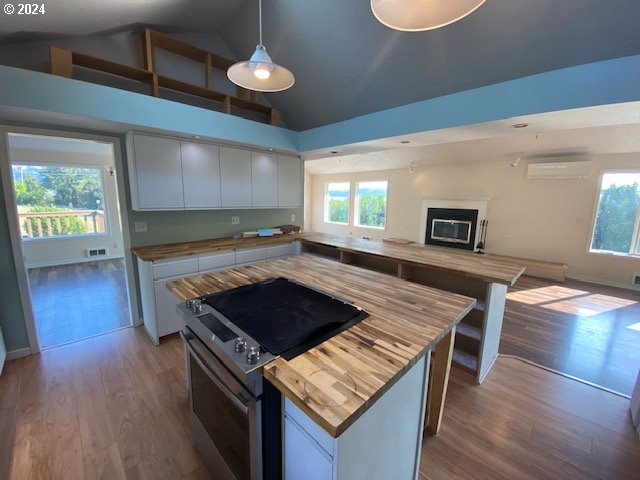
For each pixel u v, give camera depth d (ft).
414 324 3.98
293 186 13.56
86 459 5.00
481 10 6.21
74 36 7.61
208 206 10.46
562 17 5.66
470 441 5.50
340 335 3.63
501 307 7.86
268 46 9.78
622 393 6.88
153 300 8.56
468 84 7.72
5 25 6.14
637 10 5.07
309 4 7.75
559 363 8.09
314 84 10.30
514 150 16.37
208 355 3.76
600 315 11.33
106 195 18.69
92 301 11.91
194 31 9.95
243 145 11.11
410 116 8.87
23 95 6.32
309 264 7.25
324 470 2.74
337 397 2.50
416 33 7.20
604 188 15.38
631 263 14.73
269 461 3.38
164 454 5.13
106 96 7.39
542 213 17.06
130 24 8.04
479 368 7.09
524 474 4.85
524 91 6.68
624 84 5.63
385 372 2.88
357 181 26.03
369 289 5.41
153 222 10.19
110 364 7.74
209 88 10.03
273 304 4.57
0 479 4.63
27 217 16.67
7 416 5.92
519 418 6.08
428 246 21.85
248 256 10.98
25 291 7.91
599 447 5.38
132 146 8.57
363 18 7.41
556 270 15.76
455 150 17.48
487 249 19.29
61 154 16.93
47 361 7.83
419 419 4.02
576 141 14.02
